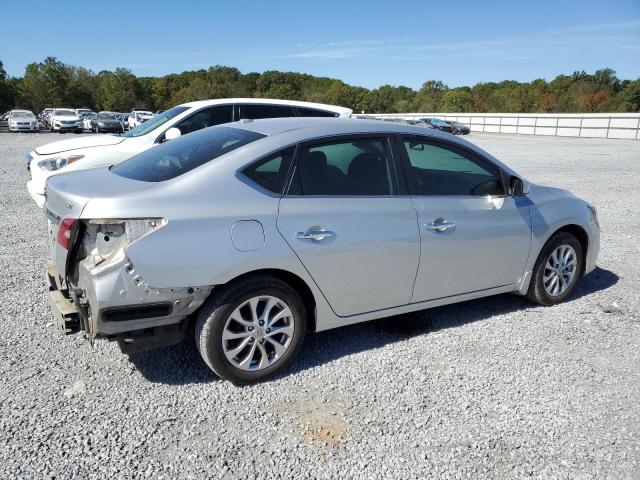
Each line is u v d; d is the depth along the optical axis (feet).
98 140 24.61
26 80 262.47
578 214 15.88
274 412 10.19
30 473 8.30
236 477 8.43
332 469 8.70
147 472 8.45
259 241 10.50
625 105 204.44
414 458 9.04
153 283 9.66
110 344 12.69
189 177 10.46
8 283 16.48
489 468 8.86
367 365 12.12
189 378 11.32
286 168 11.21
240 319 10.71
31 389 10.65
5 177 39.22
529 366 12.30
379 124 12.88
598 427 10.08
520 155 74.49
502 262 14.35
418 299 13.10
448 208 13.08
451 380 11.57
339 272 11.59
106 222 9.52
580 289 17.74
